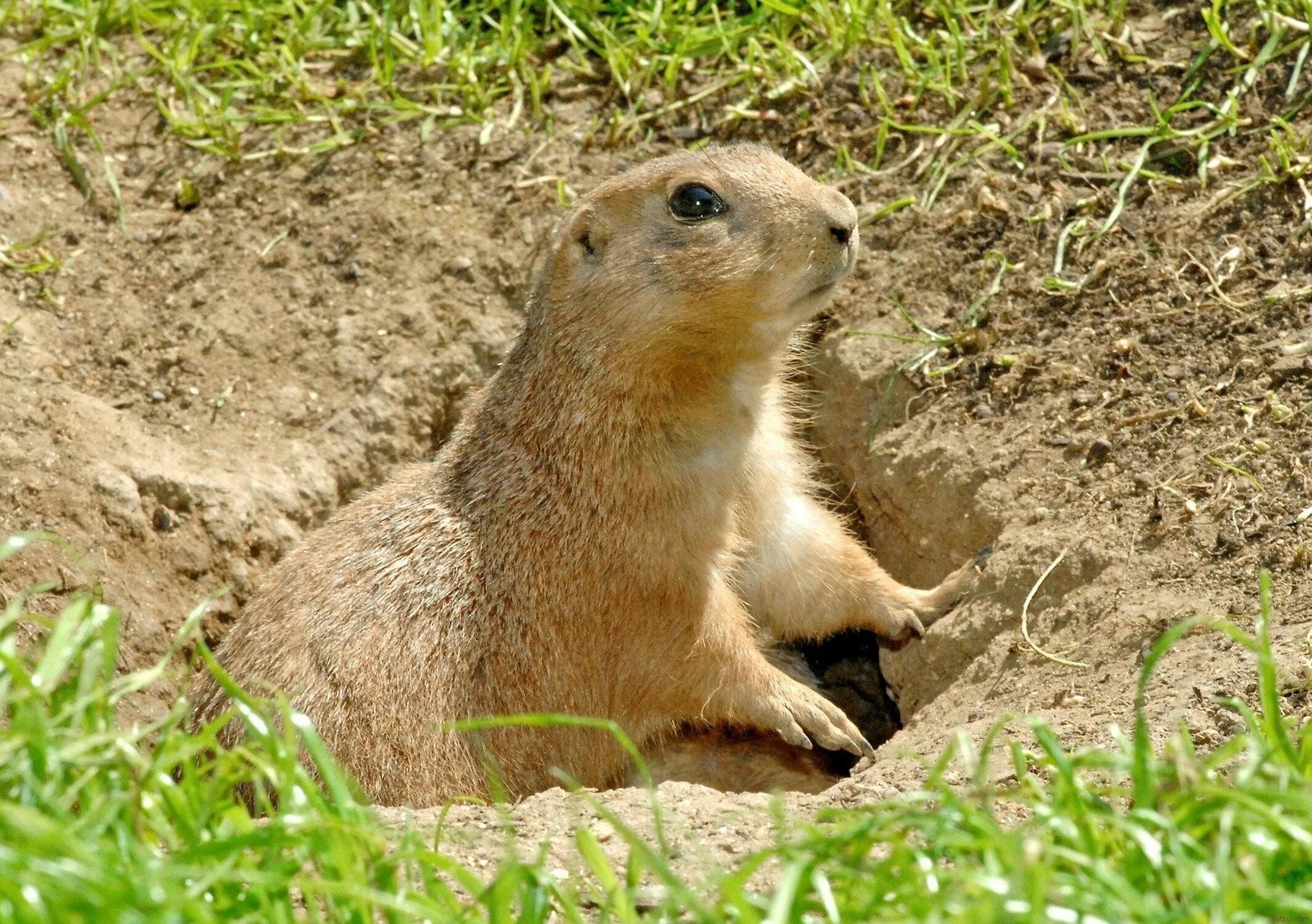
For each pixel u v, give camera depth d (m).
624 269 10.02
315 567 10.92
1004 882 5.27
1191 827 5.86
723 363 10.25
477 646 10.58
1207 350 11.27
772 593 11.64
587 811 7.88
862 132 13.71
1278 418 10.44
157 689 12.12
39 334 13.55
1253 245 11.67
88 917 5.12
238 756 7.64
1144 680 6.24
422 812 8.16
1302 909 5.12
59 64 15.00
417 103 14.84
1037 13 13.72
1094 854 5.74
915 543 12.26
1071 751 8.14
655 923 5.71
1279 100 12.48
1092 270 12.17
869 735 12.73
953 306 12.63
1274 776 5.99
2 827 5.62
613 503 10.34
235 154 14.60
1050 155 12.95
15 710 6.75
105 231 14.24
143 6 15.11
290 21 15.23
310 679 10.32
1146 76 13.12
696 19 14.64
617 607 10.49
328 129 14.76
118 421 13.10
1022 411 11.71
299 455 13.34
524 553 10.58
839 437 12.81
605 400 10.26
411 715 10.37
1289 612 9.00
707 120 14.20
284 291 14.07
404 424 13.64
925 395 12.26
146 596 12.35
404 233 14.19
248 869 5.98
